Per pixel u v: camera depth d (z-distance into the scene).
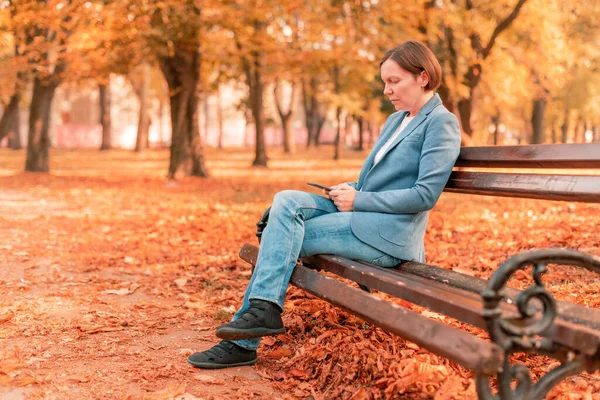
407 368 2.78
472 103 15.91
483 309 2.01
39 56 17.73
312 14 15.07
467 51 15.53
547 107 30.86
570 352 2.05
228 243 7.44
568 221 7.68
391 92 3.27
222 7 14.87
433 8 14.12
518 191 2.82
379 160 3.30
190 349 3.55
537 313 2.25
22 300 4.64
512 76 16.81
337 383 2.96
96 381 3.05
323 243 3.23
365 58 15.50
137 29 14.47
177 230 8.48
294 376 3.11
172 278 5.58
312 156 35.28
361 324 3.71
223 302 4.68
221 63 18.02
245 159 32.78
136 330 3.96
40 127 19.98
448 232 7.52
